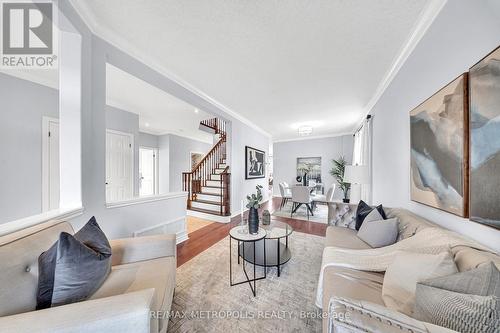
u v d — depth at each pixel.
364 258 1.44
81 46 1.56
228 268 2.17
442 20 1.42
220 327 1.37
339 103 3.61
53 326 0.65
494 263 0.80
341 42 1.91
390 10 1.52
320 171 6.80
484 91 1.01
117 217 2.00
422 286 0.81
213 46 2.01
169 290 1.22
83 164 1.59
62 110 1.54
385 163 2.69
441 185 1.39
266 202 6.34
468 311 0.63
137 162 4.13
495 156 0.95
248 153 5.07
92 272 1.01
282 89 3.04
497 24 0.99
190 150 7.19
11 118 2.31
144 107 3.88
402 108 2.14
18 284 0.80
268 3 1.47
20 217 2.36
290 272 2.08
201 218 4.32
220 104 3.74
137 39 1.92
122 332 0.71
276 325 1.39
